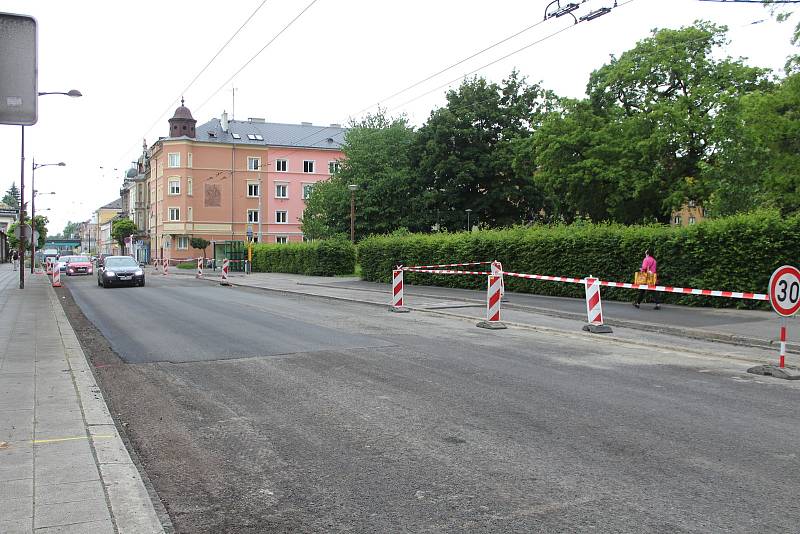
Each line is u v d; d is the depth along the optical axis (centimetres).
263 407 655
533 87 4981
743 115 2202
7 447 493
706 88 3231
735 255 1603
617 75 3606
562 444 528
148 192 8562
